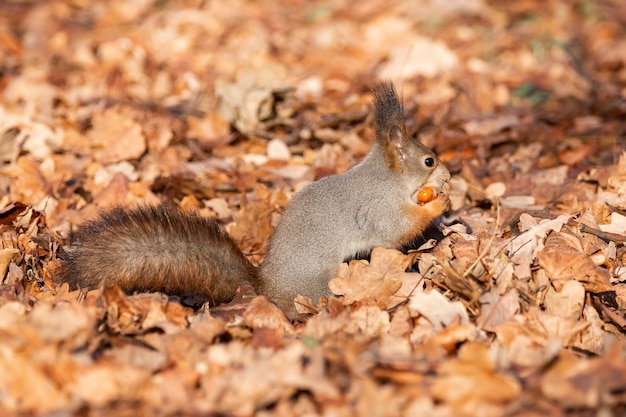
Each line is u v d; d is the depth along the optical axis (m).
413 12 26.61
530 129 15.54
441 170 10.21
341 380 6.71
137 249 9.19
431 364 6.82
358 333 7.92
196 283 9.38
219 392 6.59
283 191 13.03
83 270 9.12
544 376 6.71
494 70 21.56
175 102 18.30
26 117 16.05
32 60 22.08
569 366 6.83
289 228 9.72
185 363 7.24
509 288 8.48
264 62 21.62
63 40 23.89
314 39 24.91
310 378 6.54
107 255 9.13
